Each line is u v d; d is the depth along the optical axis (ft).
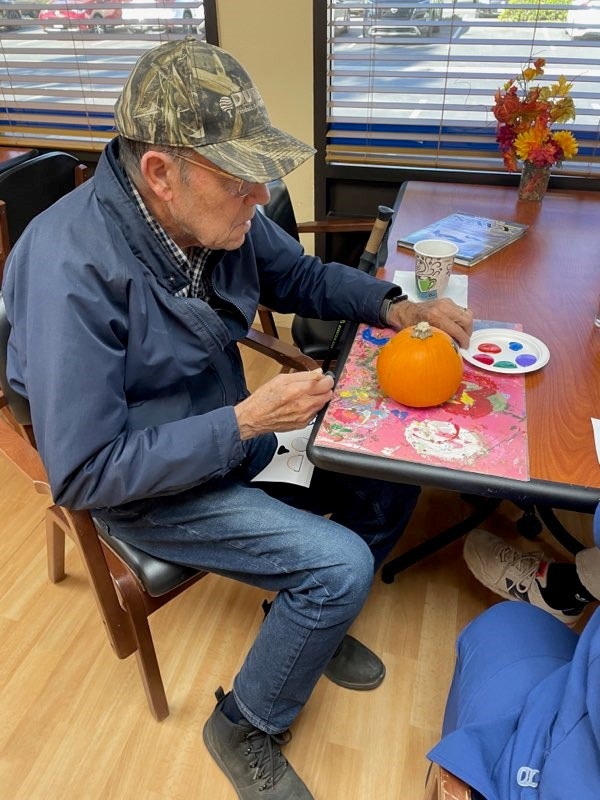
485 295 4.25
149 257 3.17
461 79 6.70
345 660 4.54
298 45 6.80
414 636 4.82
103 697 4.46
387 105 7.04
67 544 5.63
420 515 5.89
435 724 4.28
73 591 5.20
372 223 6.27
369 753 4.13
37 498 6.11
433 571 5.34
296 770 4.04
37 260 2.98
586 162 6.84
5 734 4.23
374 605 5.05
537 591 4.67
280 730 3.78
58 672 4.61
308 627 3.38
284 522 3.45
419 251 4.19
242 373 4.13
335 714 4.34
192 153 2.87
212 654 4.74
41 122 8.39
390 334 3.92
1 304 3.16
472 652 2.93
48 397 2.90
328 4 6.56
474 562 4.95
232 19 6.84
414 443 2.89
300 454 3.98
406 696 4.45
